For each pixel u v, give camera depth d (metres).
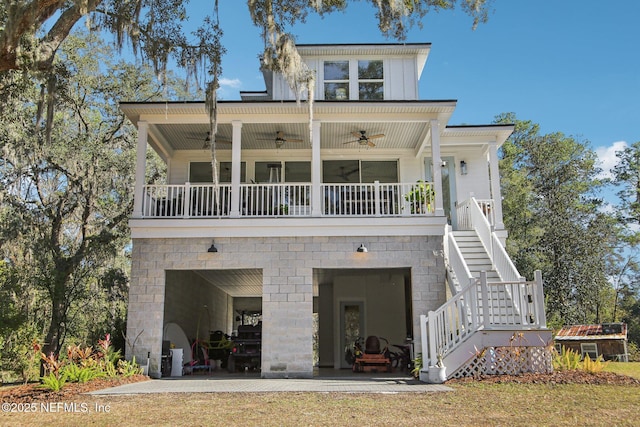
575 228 26.00
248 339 14.69
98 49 17.83
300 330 11.65
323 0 11.35
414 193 12.67
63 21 9.77
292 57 11.05
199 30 11.33
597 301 26.59
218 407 6.99
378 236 12.12
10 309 14.12
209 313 17.83
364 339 16.14
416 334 11.69
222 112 12.71
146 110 12.57
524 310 10.06
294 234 12.09
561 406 6.86
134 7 11.21
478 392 8.05
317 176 12.54
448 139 14.78
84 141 16.88
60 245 17.39
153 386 9.36
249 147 15.37
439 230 12.16
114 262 18.08
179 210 14.30
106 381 9.73
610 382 8.76
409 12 11.41
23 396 8.22
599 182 30.58
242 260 11.98
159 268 11.97
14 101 13.91
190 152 15.66
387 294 16.47
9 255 15.80
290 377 11.37
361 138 14.02
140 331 11.70
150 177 20.47
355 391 8.34
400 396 7.81
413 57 16.09
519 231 25.05
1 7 10.17
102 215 18.47
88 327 17.38
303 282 11.87
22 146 15.38
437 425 5.84
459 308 10.05
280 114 12.86
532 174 29.41
